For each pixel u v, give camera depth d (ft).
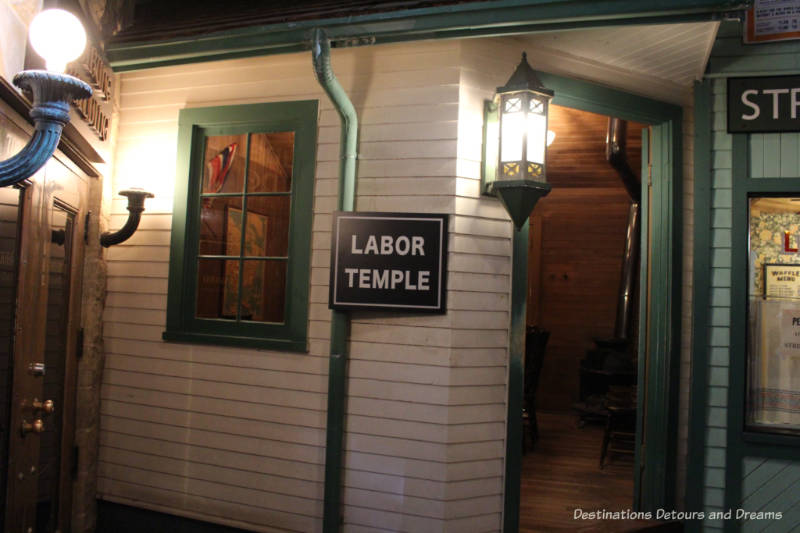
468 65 11.03
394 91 11.30
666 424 12.62
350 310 11.05
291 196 11.96
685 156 13.15
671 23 9.52
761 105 12.34
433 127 11.02
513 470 11.07
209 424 12.16
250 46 10.78
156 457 12.50
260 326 12.05
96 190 12.53
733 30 12.39
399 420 10.88
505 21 9.69
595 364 21.52
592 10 9.41
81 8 10.64
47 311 10.48
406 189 11.09
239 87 12.42
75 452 12.23
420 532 10.64
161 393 12.54
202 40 10.98
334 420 11.01
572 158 20.79
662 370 12.76
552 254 24.50
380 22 10.02
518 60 11.45
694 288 12.39
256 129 12.39
